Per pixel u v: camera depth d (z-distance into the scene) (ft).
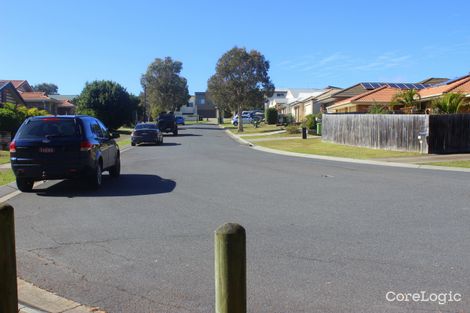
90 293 16.80
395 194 35.53
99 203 33.30
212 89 163.53
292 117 193.88
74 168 37.35
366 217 27.68
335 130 96.99
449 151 71.36
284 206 31.35
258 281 17.53
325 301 15.70
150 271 18.93
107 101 155.02
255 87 160.86
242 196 35.42
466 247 21.35
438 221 26.40
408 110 96.73
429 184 40.45
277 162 62.23
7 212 11.80
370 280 17.47
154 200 34.17
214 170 52.60
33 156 37.14
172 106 298.76
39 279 18.20
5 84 122.52
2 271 11.73
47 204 33.24
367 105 118.62
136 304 15.83
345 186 39.93
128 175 49.16
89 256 20.97
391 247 21.49
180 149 90.63
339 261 19.65
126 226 26.30
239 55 158.40
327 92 173.27
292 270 18.66
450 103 80.02
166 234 24.44
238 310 10.61
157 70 294.05
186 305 15.70
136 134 104.63
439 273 18.07
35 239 23.80
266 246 21.90
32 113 106.32
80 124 38.50
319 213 28.99
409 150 74.59
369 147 83.71
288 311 15.01
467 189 37.45
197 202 33.14
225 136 145.07
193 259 20.33
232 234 10.52
